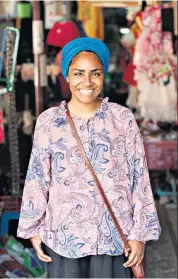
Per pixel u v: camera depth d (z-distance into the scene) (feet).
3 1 15.74
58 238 8.30
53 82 17.28
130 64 17.83
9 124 14.48
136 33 17.38
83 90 8.27
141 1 16.78
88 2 16.76
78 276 8.38
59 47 16.94
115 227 8.20
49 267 8.62
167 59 17.46
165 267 14.21
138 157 8.34
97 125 8.30
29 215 8.49
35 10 15.21
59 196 8.27
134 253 8.22
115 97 20.35
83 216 8.20
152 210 8.35
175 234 16.06
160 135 19.81
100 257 8.31
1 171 14.56
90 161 8.21
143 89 17.67
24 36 16.21
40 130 8.44
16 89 16.47
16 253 12.44
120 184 8.23
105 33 21.04
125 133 8.36
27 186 8.52
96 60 8.29
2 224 13.41
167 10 17.06
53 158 8.31
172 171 19.81
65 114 8.38
